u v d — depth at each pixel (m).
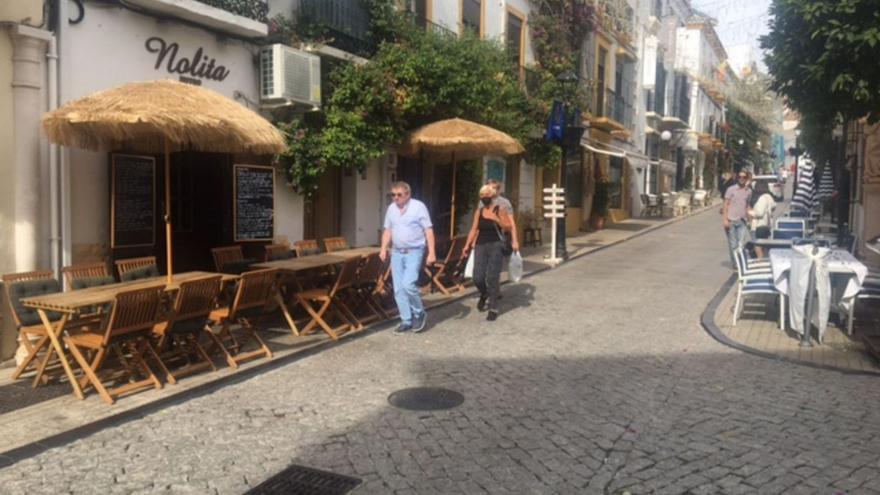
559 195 15.57
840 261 8.32
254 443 4.98
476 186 15.74
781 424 5.39
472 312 9.73
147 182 8.58
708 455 4.82
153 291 5.83
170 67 8.88
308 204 12.12
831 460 4.72
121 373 6.17
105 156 8.18
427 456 4.79
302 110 10.62
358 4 11.88
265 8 9.99
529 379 6.56
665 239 21.11
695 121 39.78
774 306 10.02
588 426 5.36
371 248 10.41
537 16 19.25
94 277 6.91
